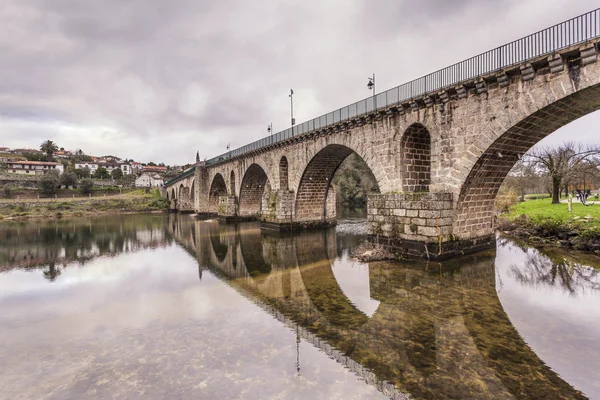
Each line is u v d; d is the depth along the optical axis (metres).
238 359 7.75
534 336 8.62
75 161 152.50
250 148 39.91
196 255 22.55
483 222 18.69
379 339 8.66
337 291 13.05
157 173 145.75
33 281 16.30
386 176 20.25
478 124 15.39
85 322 10.54
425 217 16.88
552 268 15.30
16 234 36.84
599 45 11.26
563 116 14.48
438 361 7.48
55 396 6.46
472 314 10.23
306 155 28.55
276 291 13.39
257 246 24.80
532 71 13.09
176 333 9.39
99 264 20.30
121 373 7.26
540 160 36.16
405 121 18.92
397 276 14.63
